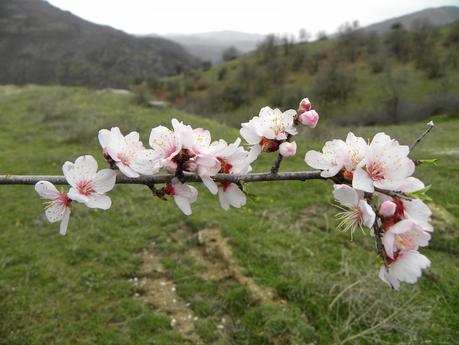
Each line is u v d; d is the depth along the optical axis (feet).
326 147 5.57
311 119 5.88
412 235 4.99
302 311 15.99
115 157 5.88
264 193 26.71
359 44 160.66
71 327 15.47
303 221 23.18
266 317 15.44
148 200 25.86
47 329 15.34
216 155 5.99
